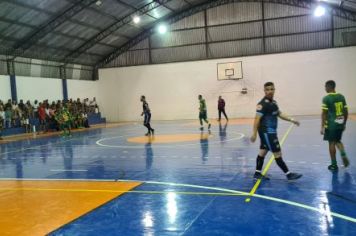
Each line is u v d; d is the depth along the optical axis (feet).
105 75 112.57
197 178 26.14
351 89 92.48
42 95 91.40
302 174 25.82
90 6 79.10
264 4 97.60
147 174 28.55
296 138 47.78
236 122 83.76
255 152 37.11
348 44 92.07
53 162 37.17
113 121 112.78
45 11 74.59
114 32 97.09
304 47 95.45
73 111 88.43
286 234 14.74
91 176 28.84
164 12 99.55
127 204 20.17
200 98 67.92
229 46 101.30
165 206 19.45
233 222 16.43
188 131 66.13
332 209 17.63
